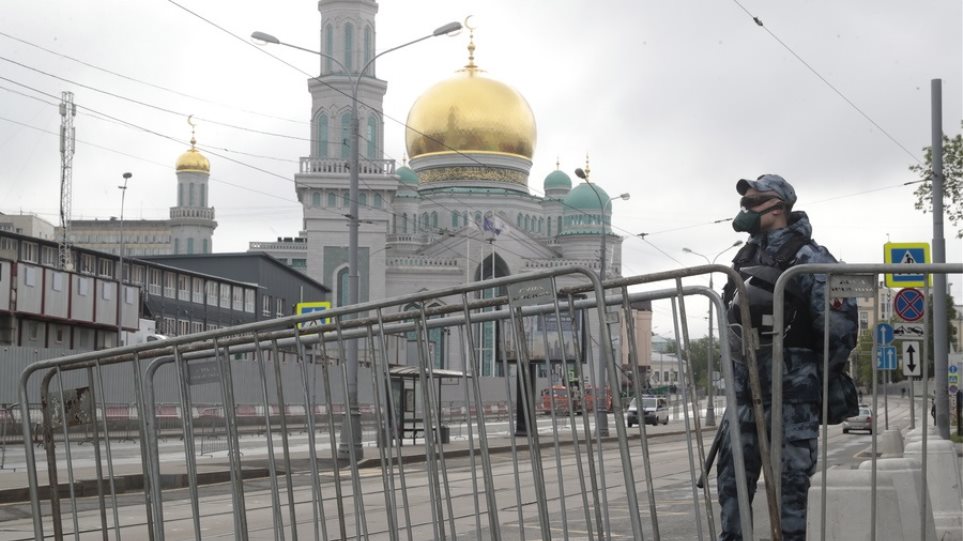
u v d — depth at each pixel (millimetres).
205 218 125875
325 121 85500
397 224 98062
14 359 32000
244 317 73312
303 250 99312
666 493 13977
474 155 98312
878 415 5430
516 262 91750
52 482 7031
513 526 10953
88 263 59531
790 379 5824
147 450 6707
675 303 5172
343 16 85250
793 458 5863
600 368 6504
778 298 5270
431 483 5844
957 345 32469
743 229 6062
